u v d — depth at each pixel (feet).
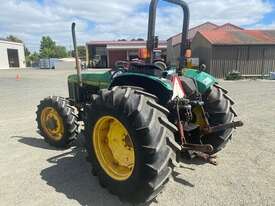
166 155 8.58
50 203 9.62
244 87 44.19
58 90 43.42
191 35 120.16
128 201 9.49
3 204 9.61
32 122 21.31
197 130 12.39
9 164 12.97
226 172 11.73
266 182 10.85
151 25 10.39
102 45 131.64
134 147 8.82
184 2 11.69
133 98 9.06
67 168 12.41
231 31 74.64
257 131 17.60
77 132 14.71
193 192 10.13
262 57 65.92
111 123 10.09
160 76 10.72
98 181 11.08
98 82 15.24
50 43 305.32
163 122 8.84
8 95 38.14
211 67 65.67
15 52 179.93
